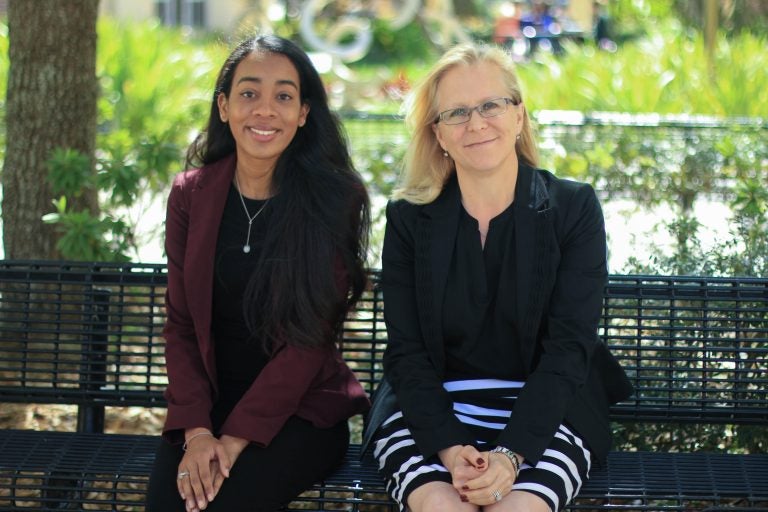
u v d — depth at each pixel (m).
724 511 3.75
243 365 3.86
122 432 5.19
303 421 3.72
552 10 25.98
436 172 3.80
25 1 5.55
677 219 5.71
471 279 3.68
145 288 5.08
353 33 24.81
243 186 3.84
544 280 3.64
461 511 3.31
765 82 12.14
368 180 7.61
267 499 3.55
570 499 3.51
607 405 3.80
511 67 3.67
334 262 3.73
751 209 5.29
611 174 7.57
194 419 3.64
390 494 3.58
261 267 3.70
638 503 4.16
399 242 3.79
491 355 3.72
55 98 5.61
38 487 3.77
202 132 4.01
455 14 26.91
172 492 3.53
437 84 3.69
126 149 6.65
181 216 3.86
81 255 5.27
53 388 4.29
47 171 5.64
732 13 18.67
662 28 16.69
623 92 11.84
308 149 3.82
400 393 3.64
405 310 3.76
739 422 4.12
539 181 3.73
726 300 4.11
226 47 4.20
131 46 12.02
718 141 7.84
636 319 4.16
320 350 3.72
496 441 3.52
